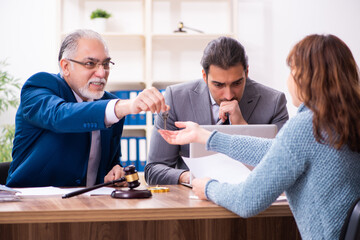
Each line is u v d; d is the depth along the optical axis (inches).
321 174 44.1
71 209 46.2
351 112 43.9
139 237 58.9
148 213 46.9
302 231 45.6
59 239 57.9
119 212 46.6
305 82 45.8
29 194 56.0
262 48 159.9
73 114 63.6
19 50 154.9
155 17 157.8
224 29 159.0
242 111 88.5
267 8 159.8
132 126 145.0
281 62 159.9
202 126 64.2
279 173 44.7
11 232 57.4
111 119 63.6
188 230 59.7
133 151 143.6
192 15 158.6
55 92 73.6
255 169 47.1
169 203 50.6
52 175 73.2
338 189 44.0
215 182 52.2
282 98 90.7
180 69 158.1
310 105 45.1
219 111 83.9
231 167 58.9
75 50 75.7
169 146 87.4
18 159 74.5
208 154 64.6
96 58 76.0
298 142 44.4
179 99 90.4
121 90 146.3
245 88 90.6
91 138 75.7
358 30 161.8
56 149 72.9
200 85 92.1
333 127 43.6
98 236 58.4
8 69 154.4
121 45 156.6
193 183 54.6
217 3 158.9
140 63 157.2
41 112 67.6
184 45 157.9
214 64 80.5
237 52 80.6
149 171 84.8
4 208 47.1
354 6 161.5
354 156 44.9
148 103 61.3
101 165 79.0
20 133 74.3
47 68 155.9
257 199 45.5
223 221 60.3
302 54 47.0
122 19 156.3
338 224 43.6
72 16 154.3
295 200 46.4
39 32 155.6
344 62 45.3
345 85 44.4
